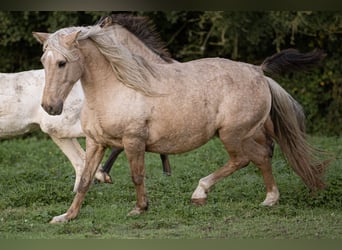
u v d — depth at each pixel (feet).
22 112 47.37
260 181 50.72
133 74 38.06
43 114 47.32
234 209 42.19
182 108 39.32
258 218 40.34
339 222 39.50
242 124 41.06
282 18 75.87
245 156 42.47
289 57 43.42
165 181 50.65
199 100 39.83
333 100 82.89
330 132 82.89
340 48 81.92
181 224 39.17
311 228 38.06
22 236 36.42
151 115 38.78
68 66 36.42
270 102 42.50
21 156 64.18
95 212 41.27
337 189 45.70
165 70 39.63
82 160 48.26
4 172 55.93
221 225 38.70
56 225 38.60
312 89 82.38
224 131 40.98
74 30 37.11
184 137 39.96
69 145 48.29
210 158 61.05
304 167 43.01
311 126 83.35
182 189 48.65
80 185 39.70
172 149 40.27
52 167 58.44
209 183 42.78
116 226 38.55
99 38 37.47
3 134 48.11
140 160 39.24
